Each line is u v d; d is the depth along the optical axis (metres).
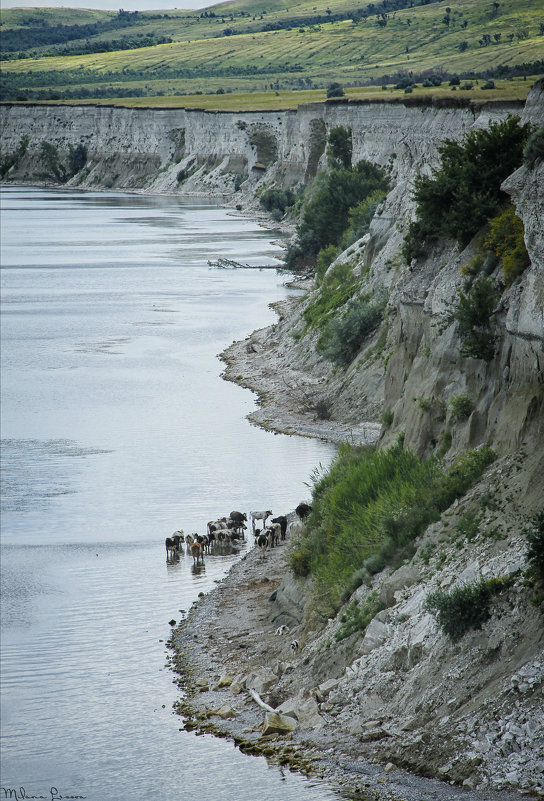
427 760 37.66
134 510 81.44
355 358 116.88
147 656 54.72
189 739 44.09
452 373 62.28
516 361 53.34
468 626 41.69
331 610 52.59
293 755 41.03
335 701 44.28
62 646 55.75
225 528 74.25
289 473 89.56
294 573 60.72
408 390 68.12
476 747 36.66
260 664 52.28
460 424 58.19
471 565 45.09
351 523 59.00
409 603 46.56
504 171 70.62
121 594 64.12
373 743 40.19
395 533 53.16
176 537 71.81
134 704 48.59
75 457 97.50
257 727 44.75
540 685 36.81
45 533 76.56
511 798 33.97
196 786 38.91
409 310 74.31
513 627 40.00
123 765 41.81
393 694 42.56
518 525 45.53
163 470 91.88
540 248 51.69
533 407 50.38
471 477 52.09
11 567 69.00
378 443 70.75
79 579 67.00
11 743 44.28
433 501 52.94
